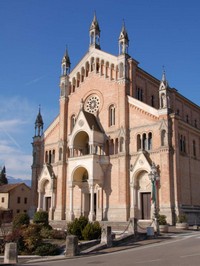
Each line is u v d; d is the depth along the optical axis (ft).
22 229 115.55
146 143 194.39
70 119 234.38
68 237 97.40
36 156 247.29
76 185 214.69
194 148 210.79
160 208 178.19
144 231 140.87
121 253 94.17
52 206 225.35
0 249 106.73
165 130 186.09
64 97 238.27
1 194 348.18
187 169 197.47
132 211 189.47
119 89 210.38
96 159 204.33
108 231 109.91
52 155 240.53
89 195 215.51
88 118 213.87
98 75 225.76
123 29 217.56
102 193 204.85
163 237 128.26
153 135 191.83
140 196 191.93
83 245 105.60
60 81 242.99
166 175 179.83
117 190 199.41
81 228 127.54
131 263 73.10
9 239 107.96
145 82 226.38
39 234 112.98
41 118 254.06
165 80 194.39
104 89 220.43
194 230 155.12
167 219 173.99
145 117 197.57
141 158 191.21
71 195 210.79
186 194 191.11
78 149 221.46
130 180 194.59
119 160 200.64
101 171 206.18
